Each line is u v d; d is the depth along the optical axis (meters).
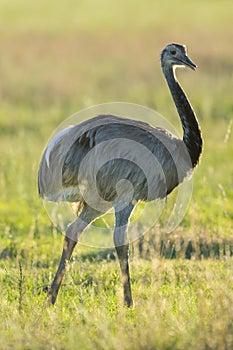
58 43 65.12
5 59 58.03
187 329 12.07
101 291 15.27
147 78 51.78
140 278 16.17
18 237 21.12
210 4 87.62
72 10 87.12
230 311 12.27
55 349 11.80
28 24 76.75
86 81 51.38
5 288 15.88
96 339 11.90
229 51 55.38
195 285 14.83
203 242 19.03
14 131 38.62
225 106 40.66
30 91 48.53
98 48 62.59
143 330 12.05
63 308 14.19
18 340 12.02
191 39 62.72
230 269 15.89
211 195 23.92
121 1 93.38
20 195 24.88
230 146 30.44
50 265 18.00
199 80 47.72
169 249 18.98
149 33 68.69
